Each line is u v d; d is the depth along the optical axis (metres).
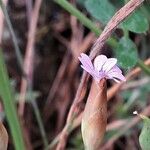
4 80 0.09
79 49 0.17
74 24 0.17
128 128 0.15
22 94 0.16
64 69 0.18
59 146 0.10
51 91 0.18
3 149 0.08
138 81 0.16
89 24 0.11
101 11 0.11
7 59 0.17
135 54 0.10
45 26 0.18
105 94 0.08
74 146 0.16
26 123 0.17
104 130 0.09
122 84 0.14
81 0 0.16
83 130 0.09
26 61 0.17
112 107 0.17
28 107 0.17
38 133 0.17
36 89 0.18
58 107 0.18
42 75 0.18
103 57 0.08
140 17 0.10
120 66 0.11
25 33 0.17
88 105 0.09
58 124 0.17
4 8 0.11
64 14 0.18
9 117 0.09
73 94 0.18
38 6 0.17
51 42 0.18
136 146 0.16
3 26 0.16
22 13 0.17
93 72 0.08
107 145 0.15
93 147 0.09
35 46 0.18
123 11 0.08
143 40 0.17
